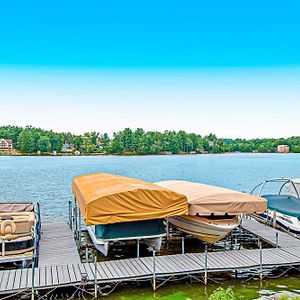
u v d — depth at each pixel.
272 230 20.83
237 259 15.74
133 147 172.75
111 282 13.76
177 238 20.42
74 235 19.50
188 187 20.89
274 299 12.92
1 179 61.38
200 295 14.05
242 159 157.50
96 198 15.27
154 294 14.06
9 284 13.05
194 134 185.12
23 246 15.49
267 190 50.78
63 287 13.95
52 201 38.69
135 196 15.68
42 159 148.62
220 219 18.27
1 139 168.38
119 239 16.34
